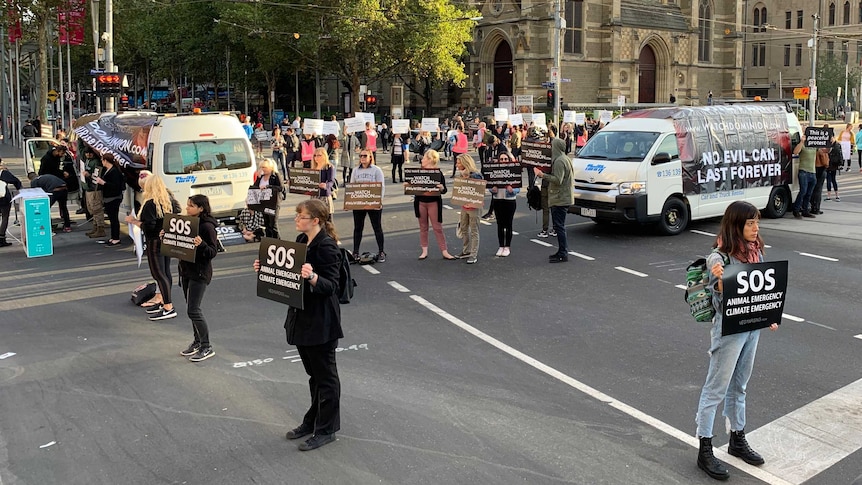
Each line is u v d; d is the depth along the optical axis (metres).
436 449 6.14
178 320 10.00
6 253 14.55
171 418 6.85
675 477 5.68
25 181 26.83
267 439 6.38
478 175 13.40
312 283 5.80
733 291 5.48
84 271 12.95
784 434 6.44
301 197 22.53
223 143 15.31
